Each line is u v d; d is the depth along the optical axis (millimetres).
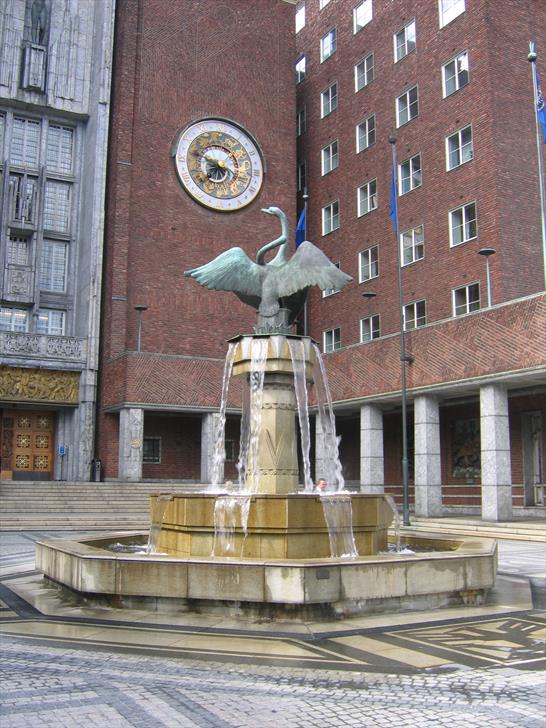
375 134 38062
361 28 40000
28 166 38469
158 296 37750
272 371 12508
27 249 38188
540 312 22734
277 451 12391
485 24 31047
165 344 37562
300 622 8758
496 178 29859
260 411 12562
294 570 8844
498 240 29469
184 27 40375
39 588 11586
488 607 9906
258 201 41094
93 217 37781
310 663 6996
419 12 35469
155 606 9469
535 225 30344
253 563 9000
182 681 6383
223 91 40938
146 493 32031
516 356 23438
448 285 32125
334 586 8992
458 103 32406
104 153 38438
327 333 40500
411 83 35688
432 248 33312
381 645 7699
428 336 27344
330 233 41062
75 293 39219
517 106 31000
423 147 34469
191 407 35344
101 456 36250
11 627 8586
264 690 6129
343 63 41312
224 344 38938
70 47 39906
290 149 42469
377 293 36844
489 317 24656
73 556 10141
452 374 26000
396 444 35500
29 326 37469
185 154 39281
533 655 7328
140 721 5312
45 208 39281
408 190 35312
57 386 36344
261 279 13406
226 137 40531
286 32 43469
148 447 37438
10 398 35250
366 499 11109
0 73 37875
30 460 37031
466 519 25875
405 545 14039
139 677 6508
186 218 39031
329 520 10430
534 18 32281
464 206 31578
